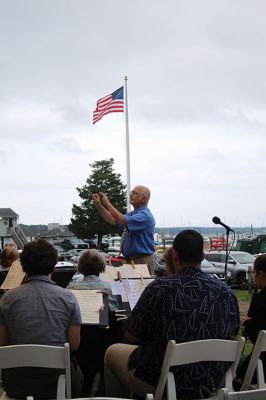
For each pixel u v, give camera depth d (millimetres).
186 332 3188
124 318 4496
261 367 3322
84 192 60844
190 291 3248
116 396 3828
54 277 5695
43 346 3039
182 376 3162
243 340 3092
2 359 3047
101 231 60125
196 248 3387
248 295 16672
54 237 78812
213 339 3092
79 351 4781
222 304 3287
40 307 3490
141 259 5926
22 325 3451
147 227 5855
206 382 3189
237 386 3688
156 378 3277
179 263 3428
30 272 3631
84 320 3988
